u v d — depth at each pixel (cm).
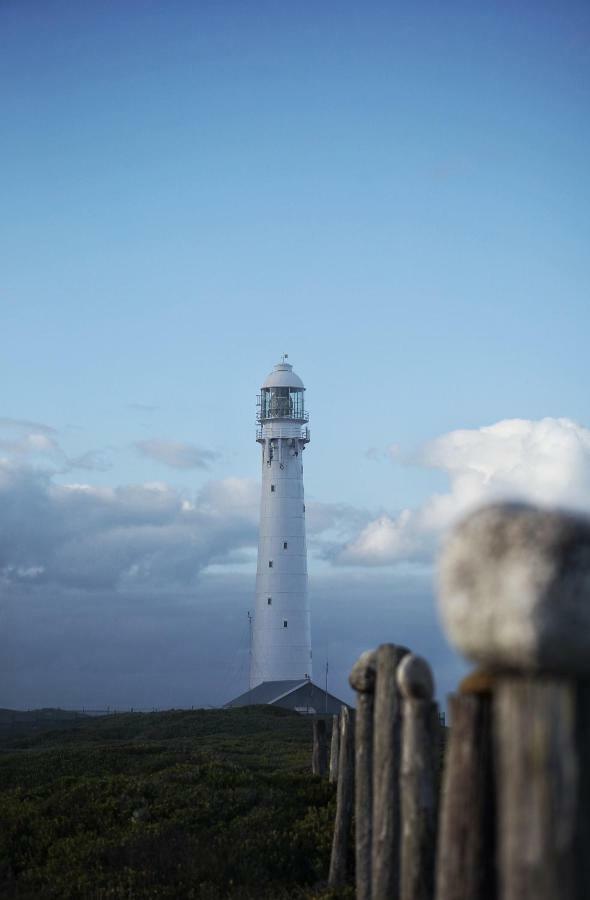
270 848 1731
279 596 10300
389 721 1037
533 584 469
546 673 471
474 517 503
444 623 512
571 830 449
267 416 10512
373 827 1048
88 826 2034
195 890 1573
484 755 588
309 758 3275
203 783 2294
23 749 5466
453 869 590
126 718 7062
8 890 1662
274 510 10444
